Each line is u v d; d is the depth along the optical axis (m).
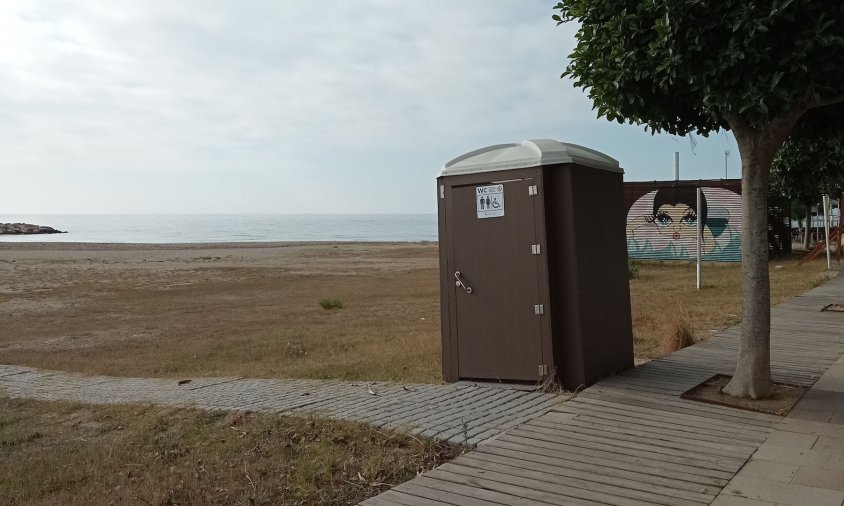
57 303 22.70
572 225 6.78
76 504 4.95
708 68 5.67
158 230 158.38
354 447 5.43
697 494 4.23
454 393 6.86
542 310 6.83
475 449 5.17
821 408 5.99
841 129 7.35
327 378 8.99
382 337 13.05
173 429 6.68
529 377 6.91
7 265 40.88
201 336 14.83
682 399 6.33
